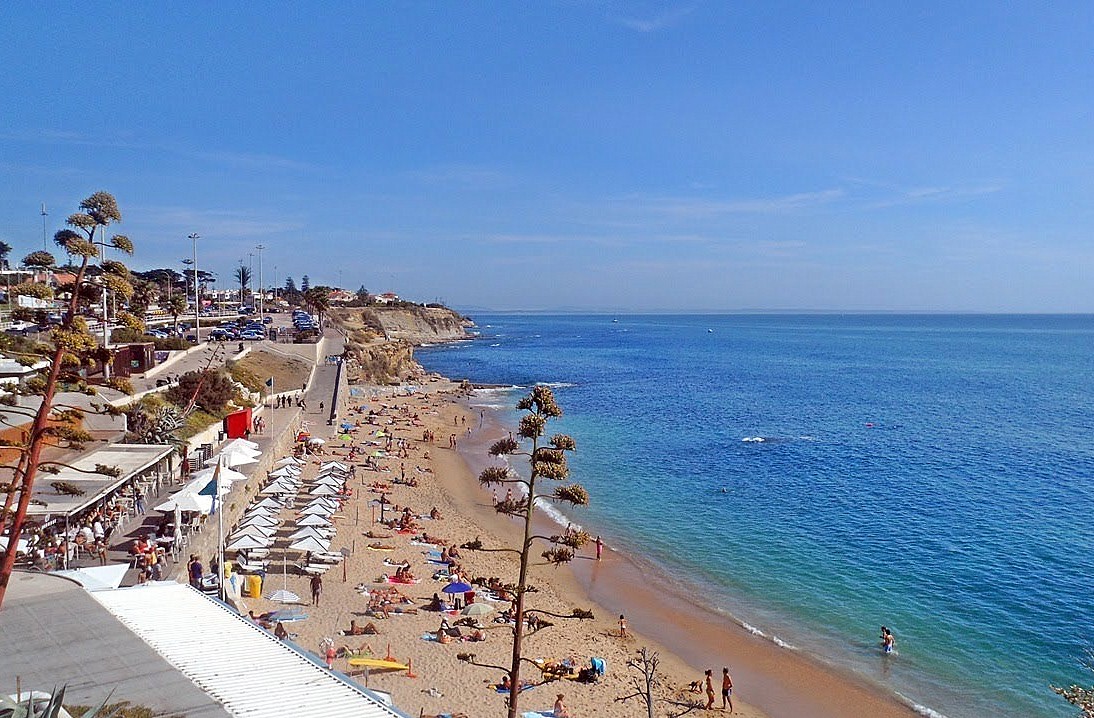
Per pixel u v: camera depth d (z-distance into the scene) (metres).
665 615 33.03
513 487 55.66
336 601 30.78
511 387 121.12
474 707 23.38
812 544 42.47
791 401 105.44
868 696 26.12
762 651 29.64
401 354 137.62
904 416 91.25
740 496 53.03
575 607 33.44
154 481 36.00
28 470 12.45
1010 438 76.00
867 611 33.25
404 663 25.89
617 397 109.81
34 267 12.25
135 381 53.34
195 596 18.80
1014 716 24.67
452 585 30.86
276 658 15.40
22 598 17.53
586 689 25.59
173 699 13.02
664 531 44.97
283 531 38.56
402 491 51.78
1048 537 42.97
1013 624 31.58
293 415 64.00
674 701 25.42
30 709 10.97
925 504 50.62
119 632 15.81
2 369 25.53
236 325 124.19
